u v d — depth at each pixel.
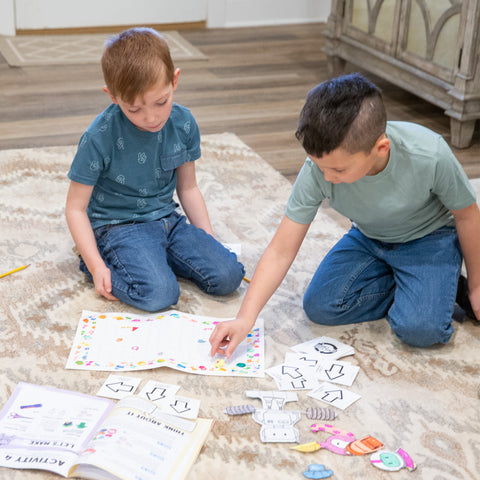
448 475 1.13
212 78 3.21
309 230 1.88
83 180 1.51
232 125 2.67
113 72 1.35
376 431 1.22
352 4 3.00
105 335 1.43
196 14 3.99
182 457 1.13
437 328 1.38
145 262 1.52
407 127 1.38
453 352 1.43
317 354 1.41
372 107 1.18
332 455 1.17
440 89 2.54
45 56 3.38
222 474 1.12
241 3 4.05
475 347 1.44
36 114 2.69
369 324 1.51
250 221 1.94
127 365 1.35
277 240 1.40
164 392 1.27
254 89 3.09
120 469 1.08
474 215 1.40
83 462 1.08
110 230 1.60
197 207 1.71
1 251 1.73
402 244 1.50
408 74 2.70
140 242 1.57
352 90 1.17
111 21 3.83
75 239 1.55
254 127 2.66
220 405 1.27
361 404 1.28
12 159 2.25
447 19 2.43
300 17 4.22
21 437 1.16
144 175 1.58
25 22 3.67
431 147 1.34
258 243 1.83
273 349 1.42
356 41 3.01
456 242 1.49
